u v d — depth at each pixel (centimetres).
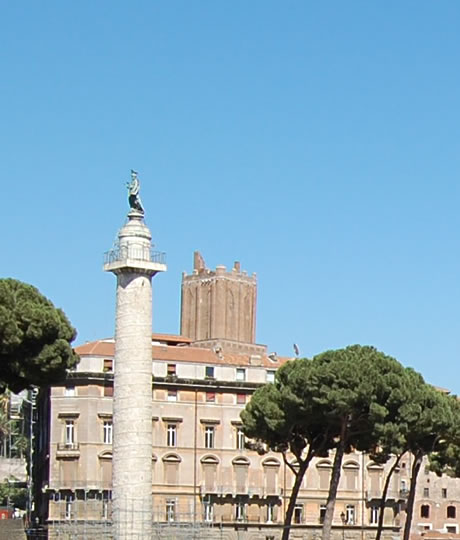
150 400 9069
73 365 8619
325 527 9400
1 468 18962
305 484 14600
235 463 14212
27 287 8581
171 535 11025
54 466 13600
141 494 8912
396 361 9700
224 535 13850
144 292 9088
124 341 9038
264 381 14588
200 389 14238
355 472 14912
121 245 9106
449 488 17888
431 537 16888
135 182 9262
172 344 16925
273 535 14188
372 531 14900
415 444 10362
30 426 17238
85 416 13688
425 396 9650
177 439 14012
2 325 8050
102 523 12000
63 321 8588
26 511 16738
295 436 9925
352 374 9212
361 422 9456
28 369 8288
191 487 13962
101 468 13638
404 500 15312
